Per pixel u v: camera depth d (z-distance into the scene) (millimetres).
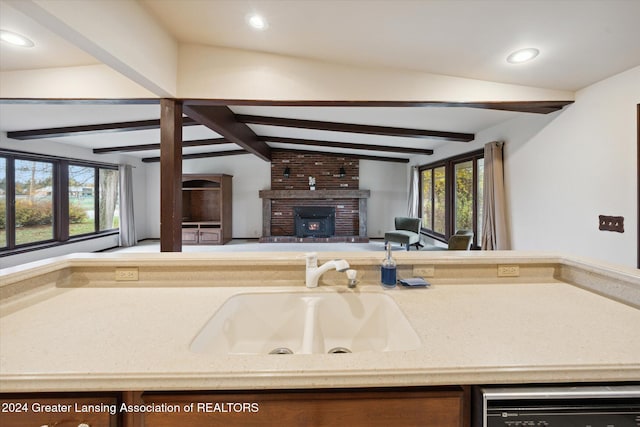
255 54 2359
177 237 2367
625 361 708
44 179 5000
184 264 1352
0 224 4320
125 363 699
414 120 3932
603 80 2324
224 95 2342
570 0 1499
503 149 3719
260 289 1282
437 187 6164
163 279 1359
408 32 1896
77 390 662
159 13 1918
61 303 1113
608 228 2303
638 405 688
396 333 1052
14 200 4492
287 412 680
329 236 7449
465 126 4070
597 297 1180
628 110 2156
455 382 675
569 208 2670
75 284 1334
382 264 1314
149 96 2307
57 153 5141
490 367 685
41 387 655
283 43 2182
